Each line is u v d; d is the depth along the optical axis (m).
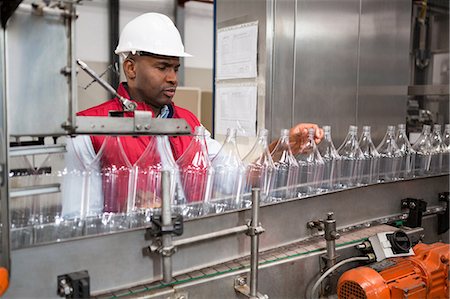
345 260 1.21
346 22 2.30
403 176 1.62
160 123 0.83
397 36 2.58
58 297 0.81
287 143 1.37
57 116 0.77
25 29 0.73
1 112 0.73
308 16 2.12
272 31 1.99
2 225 0.75
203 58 3.54
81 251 0.83
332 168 1.42
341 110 2.34
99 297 0.86
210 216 1.00
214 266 1.04
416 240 1.44
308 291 1.19
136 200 1.04
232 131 1.26
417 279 1.17
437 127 1.91
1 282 0.71
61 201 0.95
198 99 3.09
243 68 2.12
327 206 1.29
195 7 3.44
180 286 0.93
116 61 2.84
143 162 1.17
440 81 3.00
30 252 0.78
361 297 1.09
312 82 2.19
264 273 1.09
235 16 2.15
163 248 0.88
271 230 1.14
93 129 0.77
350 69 2.36
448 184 1.74
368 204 1.43
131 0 3.04
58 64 0.76
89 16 2.89
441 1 2.91
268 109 2.02
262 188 1.25
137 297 0.88
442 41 2.95
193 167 1.17
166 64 1.46
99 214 0.98
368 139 1.60
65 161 1.02
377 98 2.52
